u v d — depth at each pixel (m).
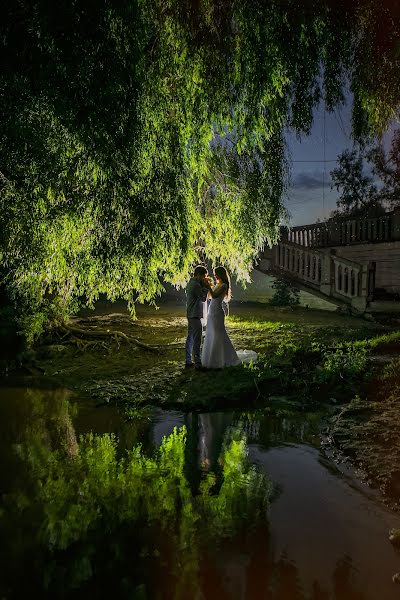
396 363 7.44
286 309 16.89
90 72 5.23
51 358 9.46
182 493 3.76
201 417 5.95
